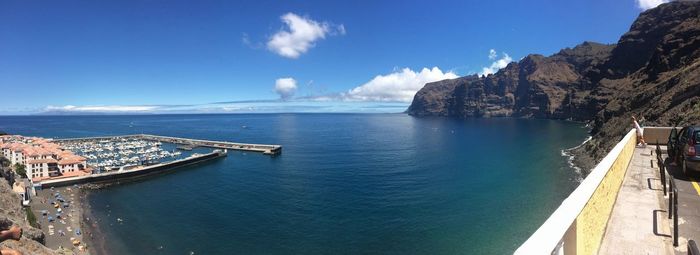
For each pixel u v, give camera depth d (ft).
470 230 145.18
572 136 489.26
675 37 483.10
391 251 129.59
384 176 252.42
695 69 282.97
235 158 359.25
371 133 641.40
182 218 173.68
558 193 193.88
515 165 279.69
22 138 492.54
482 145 420.36
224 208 187.52
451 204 180.14
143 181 260.83
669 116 236.02
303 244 138.51
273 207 185.57
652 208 31.35
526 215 160.86
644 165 50.39
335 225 156.25
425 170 270.05
